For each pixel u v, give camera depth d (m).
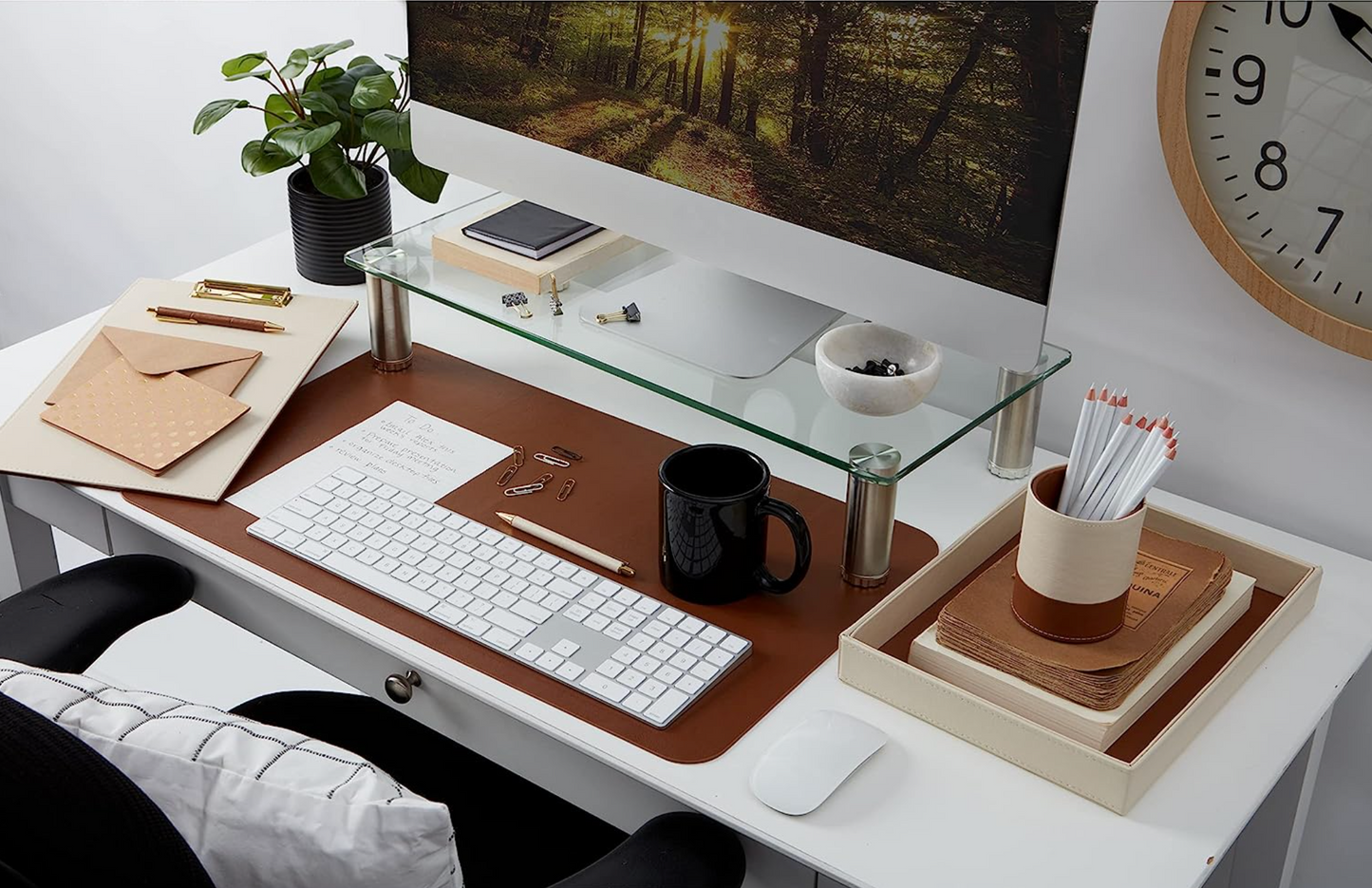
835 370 1.15
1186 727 0.99
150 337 1.43
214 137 2.08
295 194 1.58
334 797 0.80
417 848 0.80
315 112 1.54
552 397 1.45
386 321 1.44
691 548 1.12
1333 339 1.17
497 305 1.33
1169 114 1.18
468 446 1.36
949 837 0.94
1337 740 1.40
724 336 1.27
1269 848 1.27
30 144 2.38
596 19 1.25
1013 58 1.01
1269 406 1.28
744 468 1.16
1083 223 1.32
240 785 0.80
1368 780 1.39
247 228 2.13
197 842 0.81
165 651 2.11
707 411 1.16
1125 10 1.20
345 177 1.52
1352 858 1.45
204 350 1.42
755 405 1.17
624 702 1.04
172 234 2.25
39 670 0.86
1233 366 1.29
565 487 1.29
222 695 2.05
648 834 0.97
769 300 1.32
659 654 1.09
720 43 1.17
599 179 1.32
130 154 2.22
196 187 2.16
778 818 0.95
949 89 1.05
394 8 1.76
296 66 1.55
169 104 2.11
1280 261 1.19
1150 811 0.96
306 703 1.43
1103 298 1.34
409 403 1.43
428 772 1.33
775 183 1.18
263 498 1.27
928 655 1.07
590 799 1.07
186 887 0.79
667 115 1.24
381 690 1.18
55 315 2.57
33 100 2.31
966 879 0.90
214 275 1.63
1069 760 0.96
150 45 2.07
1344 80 1.10
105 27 2.12
